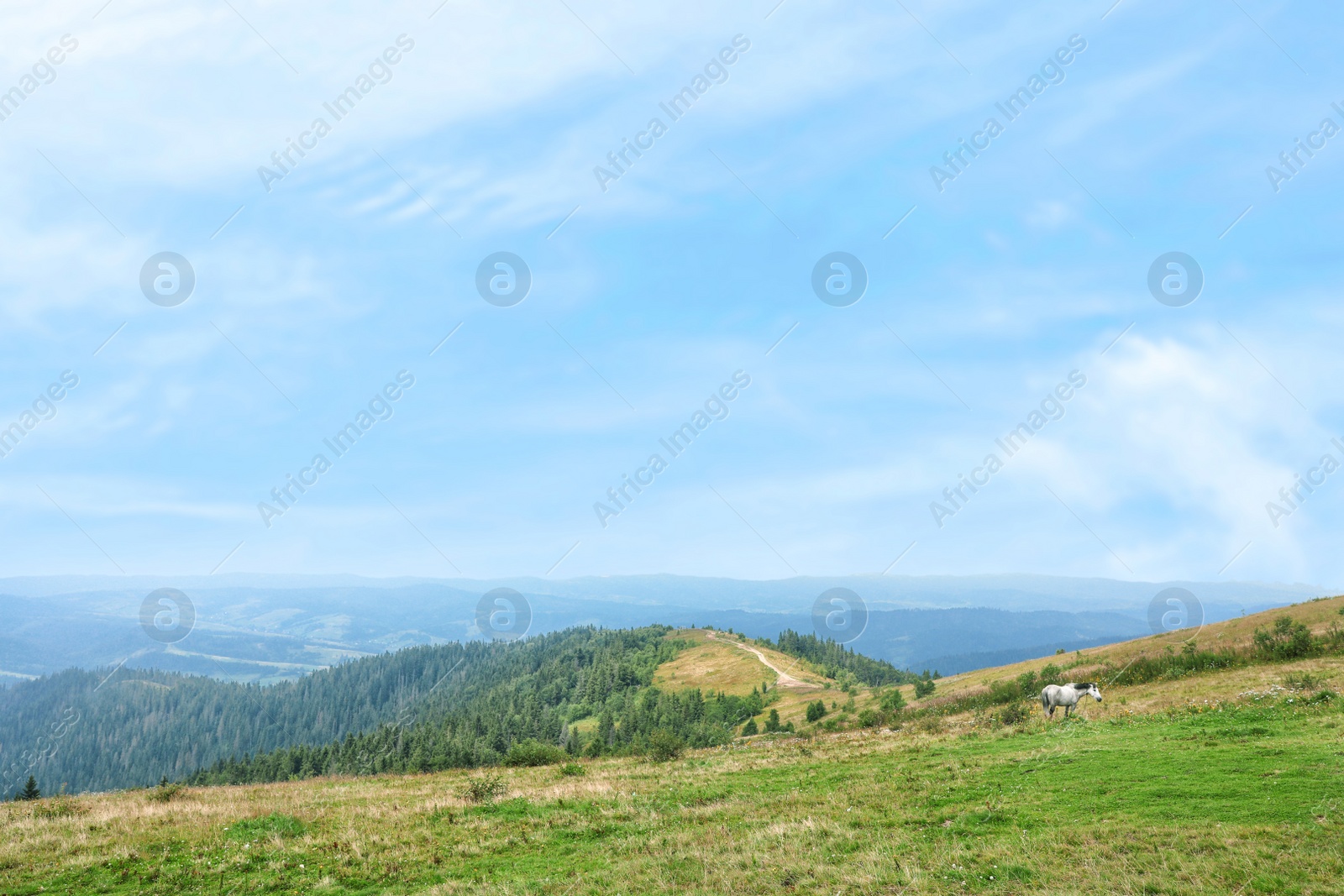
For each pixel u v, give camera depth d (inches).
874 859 542.3
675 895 518.0
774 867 550.9
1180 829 528.4
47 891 635.5
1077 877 466.6
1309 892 405.7
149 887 637.3
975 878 483.2
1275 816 533.0
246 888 630.5
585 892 546.6
